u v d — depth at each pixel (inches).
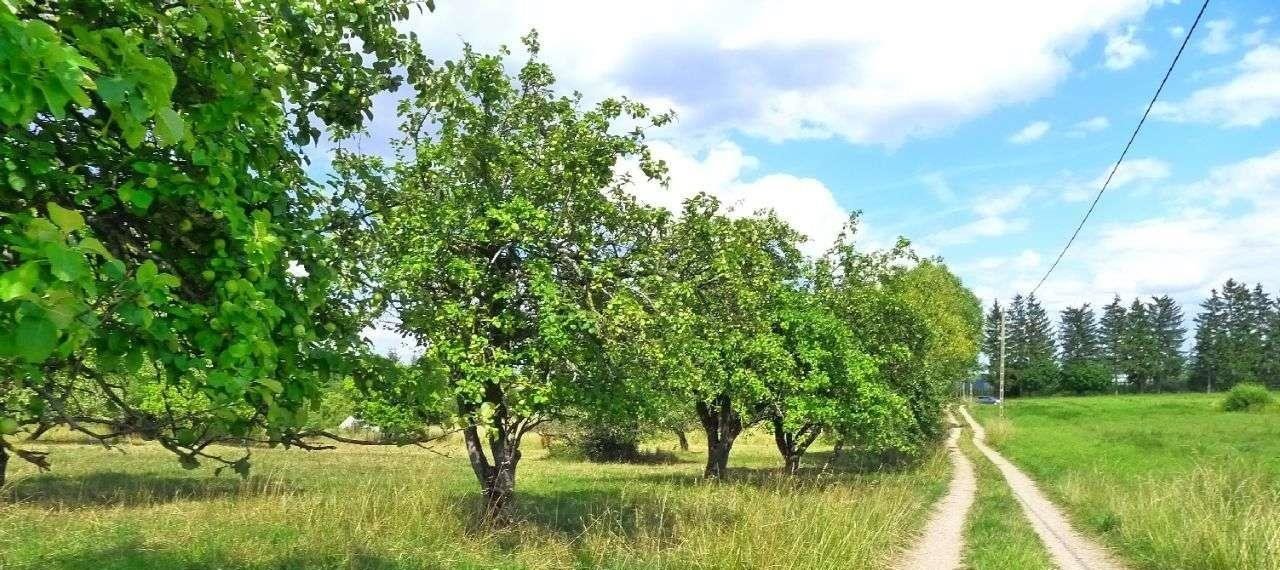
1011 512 623.5
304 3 143.6
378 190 186.4
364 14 158.1
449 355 364.8
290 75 143.6
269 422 122.1
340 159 275.0
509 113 459.8
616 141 437.4
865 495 621.6
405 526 418.0
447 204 412.5
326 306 143.7
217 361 104.1
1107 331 5196.9
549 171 430.3
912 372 1048.8
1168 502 477.7
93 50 83.4
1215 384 4672.7
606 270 408.2
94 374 111.4
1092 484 703.7
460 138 436.1
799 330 775.1
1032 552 432.5
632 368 430.9
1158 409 2603.3
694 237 496.7
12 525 451.2
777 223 820.6
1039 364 4857.3
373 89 170.7
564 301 380.5
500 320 401.7
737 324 573.6
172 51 105.8
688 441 2119.8
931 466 1040.2
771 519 411.2
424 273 389.7
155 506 541.0
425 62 184.4
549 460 1606.8
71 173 103.2
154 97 84.0
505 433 446.9
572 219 428.5
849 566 367.9
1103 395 4648.1
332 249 149.0
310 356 130.8
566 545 397.1
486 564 356.2
